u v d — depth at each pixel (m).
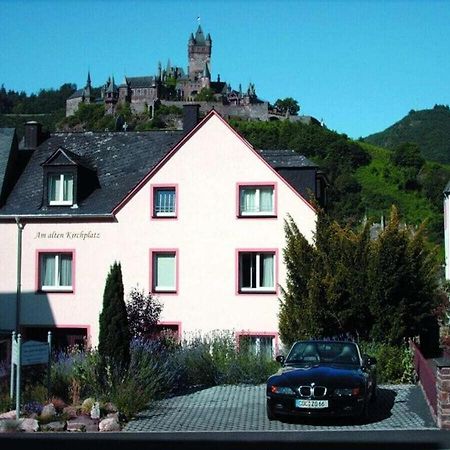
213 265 30.33
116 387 17.34
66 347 29.12
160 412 17.25
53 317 30.95
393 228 23.73
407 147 125.56
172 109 164.12
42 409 16.06
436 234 91.31
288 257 25.41
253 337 29.86
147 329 26.31
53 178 32.03
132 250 30.84
